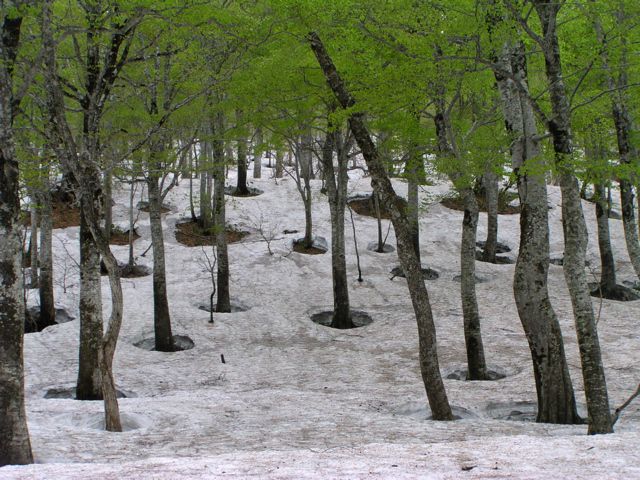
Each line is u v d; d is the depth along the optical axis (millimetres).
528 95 8688
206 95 15750
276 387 13398
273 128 17516
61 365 14781
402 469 5207
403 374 14227
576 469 4965
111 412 9000
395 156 21469
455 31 10250
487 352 15594
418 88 10758
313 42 10484
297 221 28594
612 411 10141
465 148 12789
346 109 10297
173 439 8359
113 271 9062
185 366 15172
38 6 8711
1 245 6895
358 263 22234
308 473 5082
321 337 17797
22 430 6789
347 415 10047
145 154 14539
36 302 19547
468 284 13688
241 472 5188
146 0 9758
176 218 28453
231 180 35250
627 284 22000
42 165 12055
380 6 9953
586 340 8125
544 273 9922
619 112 13250
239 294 21188
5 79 7043
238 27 11375
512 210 30938
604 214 20656
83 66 12031
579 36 12430
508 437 7035
